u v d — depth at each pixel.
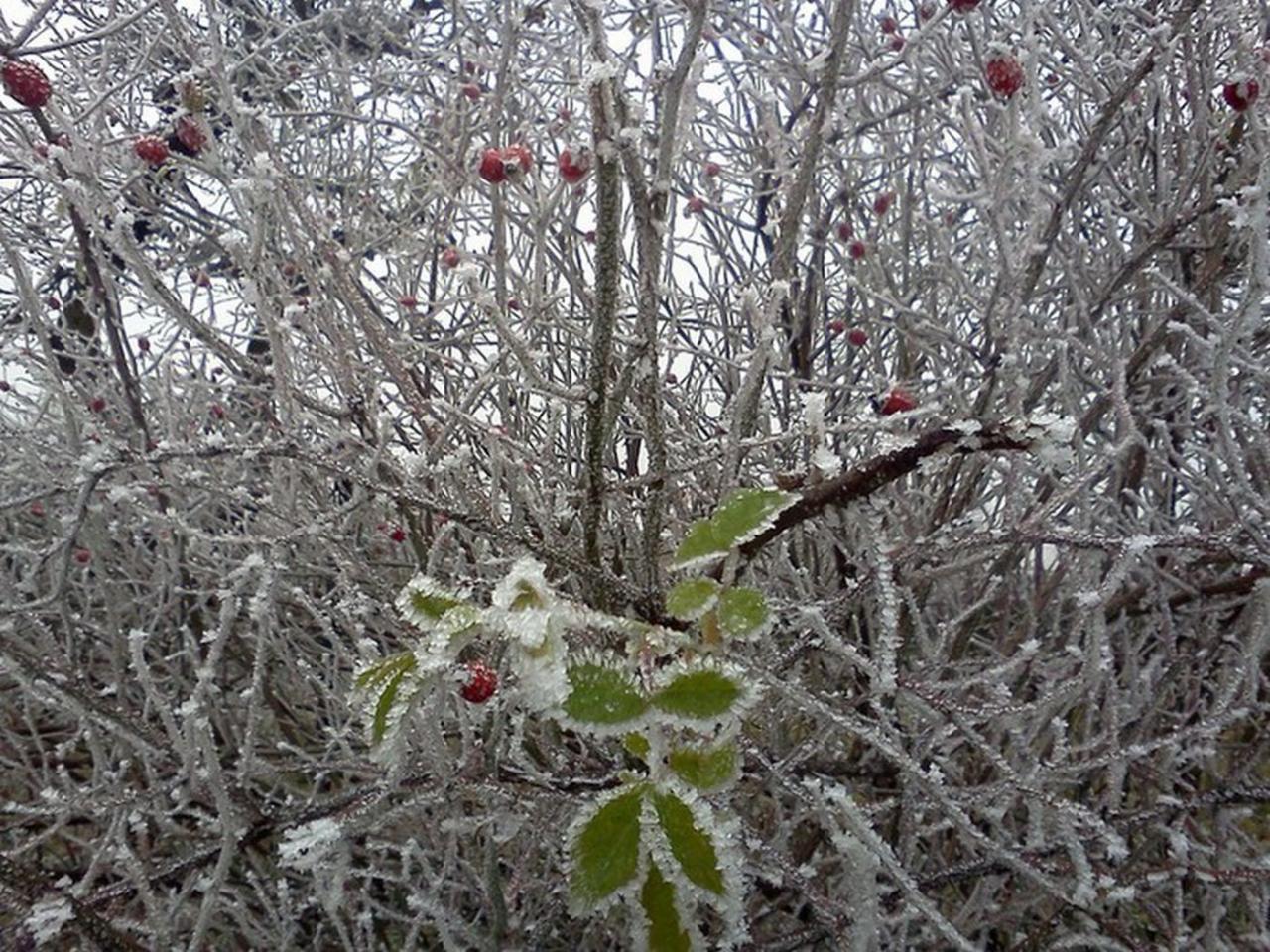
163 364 0.69
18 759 0.73
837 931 0.38
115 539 0.70
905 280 0.69
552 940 0.55
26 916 0.39
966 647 0.63
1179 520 0.65
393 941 0.60
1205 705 0.58
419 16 0.97
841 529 0.59
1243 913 0.55
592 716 0.23
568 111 0.66
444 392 0.78
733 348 0.73
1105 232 0.71
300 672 0.60
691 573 0.34
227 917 0.60
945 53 0.72
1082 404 0.67
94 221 0.45
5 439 0.72
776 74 0.71
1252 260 0.41
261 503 0.54
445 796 0.39
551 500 0.53
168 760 0.49
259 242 0.46
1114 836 0.36
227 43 1.00
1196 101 0.63
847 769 0.54
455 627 0.23
